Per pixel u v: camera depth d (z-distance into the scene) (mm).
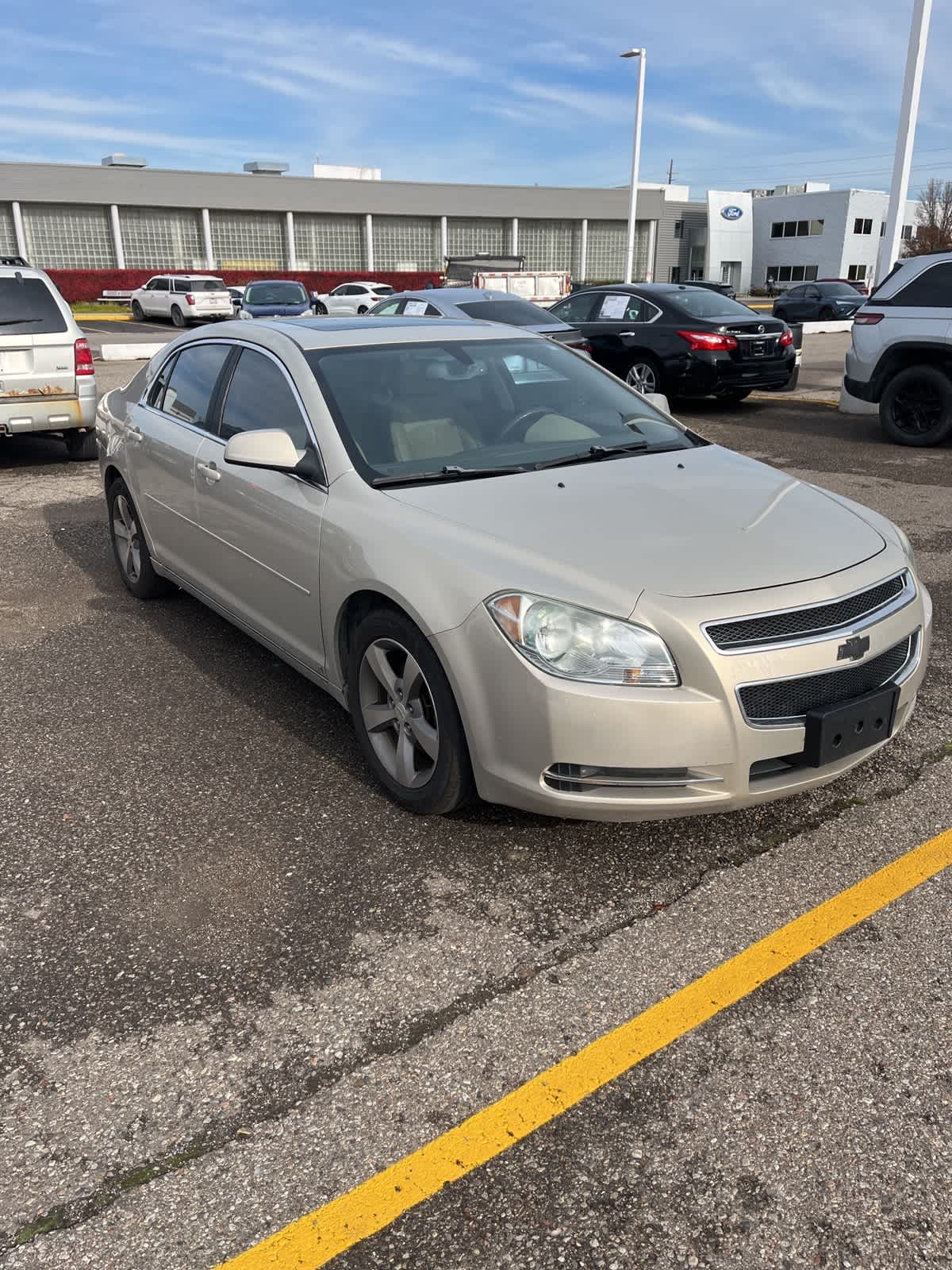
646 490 3258
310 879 2893
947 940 2600
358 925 2689
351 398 3592
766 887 2844
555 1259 1773
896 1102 2096
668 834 3113
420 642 2902
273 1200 1889
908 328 9391
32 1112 2092
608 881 2881
